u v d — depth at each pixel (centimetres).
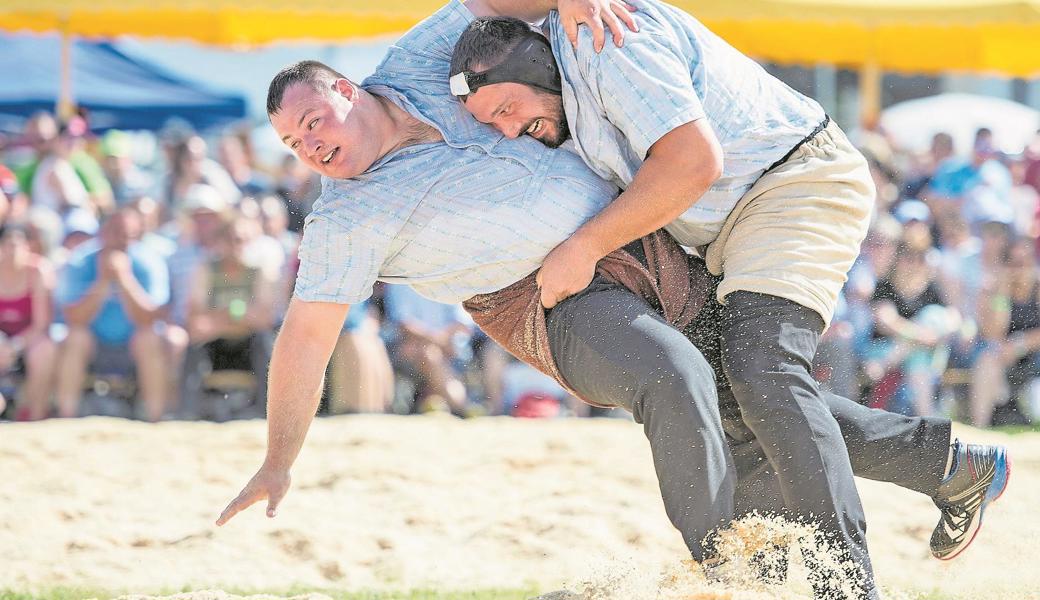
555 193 1060
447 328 2764
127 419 2641
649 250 1106
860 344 2691
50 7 3058
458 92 1065
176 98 3684
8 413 2683
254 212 2742
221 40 3350
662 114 1010
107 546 1667
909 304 2750
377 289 2741
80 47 3688
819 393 1059
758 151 1080
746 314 1064
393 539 1678
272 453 1103
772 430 1037
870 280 2720
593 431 2416
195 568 1564
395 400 2741
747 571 1055
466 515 1803
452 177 1068
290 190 2869
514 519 1733
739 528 1018
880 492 1909
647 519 1725
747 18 3019
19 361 2694
